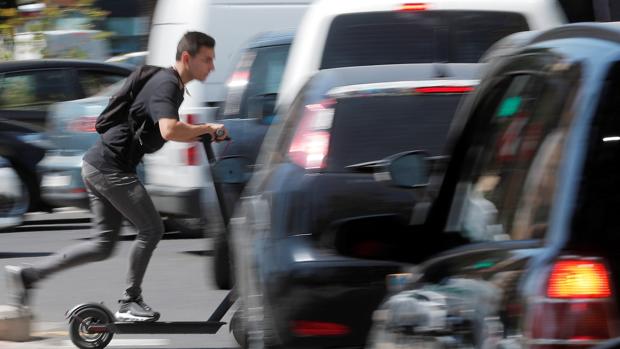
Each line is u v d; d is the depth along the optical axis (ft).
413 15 75.66
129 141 65.00
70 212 142.20
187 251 104.47
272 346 48.21
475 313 30.48
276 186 51.72
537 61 34.71
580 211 28.96
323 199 49.75
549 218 29.86
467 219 40.37
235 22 105.09
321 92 55.62
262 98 83.82
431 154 53.06
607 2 155.02
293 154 53.52
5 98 123.13
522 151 34.40
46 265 67.67
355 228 47.16
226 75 102.22
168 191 97.45
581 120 30.01
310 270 46.60
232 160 62.59
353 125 53.62
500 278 30.04
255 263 50.49
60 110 115.96
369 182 50.70
